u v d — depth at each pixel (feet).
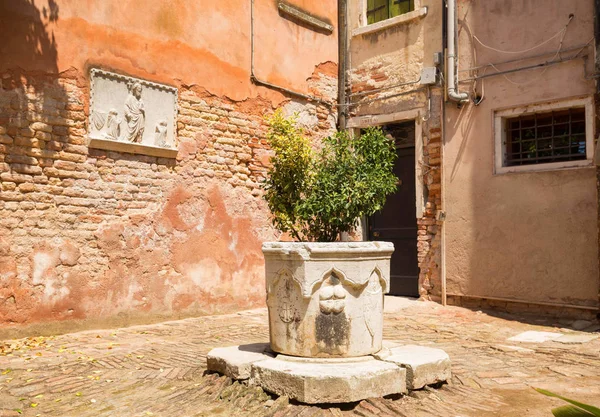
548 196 26.86
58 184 23.03
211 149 28.48
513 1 28.43
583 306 25.62
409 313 28.48
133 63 25.45
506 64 28.60
